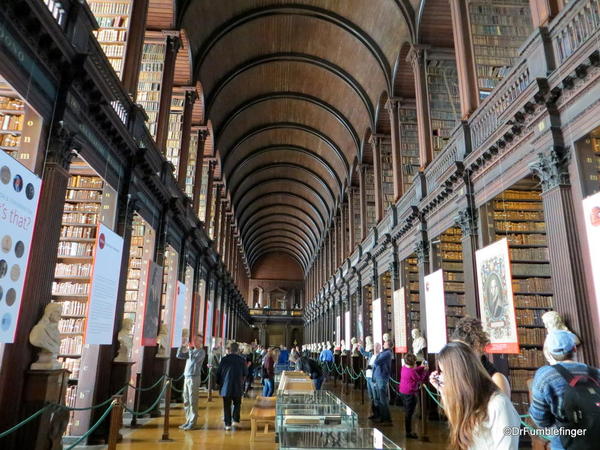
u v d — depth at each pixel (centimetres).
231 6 1462
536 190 830
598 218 482
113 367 761
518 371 711
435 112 1159
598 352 506
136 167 865
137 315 1012
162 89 1098
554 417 237
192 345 822
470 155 817
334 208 2888
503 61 895
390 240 1363
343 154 2386
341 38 1644
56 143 560
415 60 1207
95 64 651
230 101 2017
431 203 1020
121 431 750
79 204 826
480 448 179
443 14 1161
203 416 936
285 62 1898
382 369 869
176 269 1277
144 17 890
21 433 489
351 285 2102
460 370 191
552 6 625
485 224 805
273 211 4031
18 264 436
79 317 755
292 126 2456
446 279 1040
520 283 766
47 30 499
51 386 518
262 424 824
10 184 420
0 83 617
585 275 539
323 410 454
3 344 484
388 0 1294
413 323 1253
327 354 2031
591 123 536
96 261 630
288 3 1537
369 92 1767
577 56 532
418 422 890
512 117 661
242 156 2706
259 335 4612
